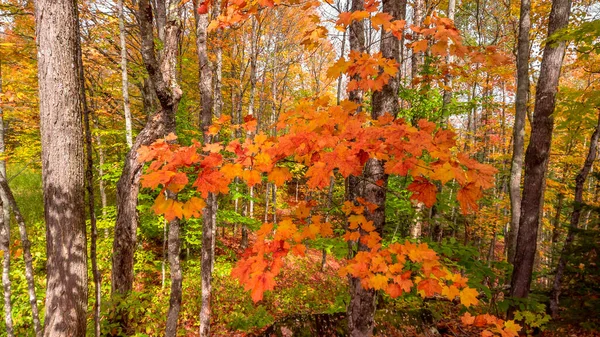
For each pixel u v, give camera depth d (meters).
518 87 6.61
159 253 10.04
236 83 12.48
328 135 1.59
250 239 13.27
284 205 16.66
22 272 5.07
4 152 7.61
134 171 5.23
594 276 5.48
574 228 5.42
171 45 4.36
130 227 5.30
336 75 1.89
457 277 1.82
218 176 1.55
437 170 1.41
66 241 2.75
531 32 9.51
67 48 2.67
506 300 4.21
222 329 6.31
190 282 8.02
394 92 2.47
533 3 8.98
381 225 2.59
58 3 2.60
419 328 4.67
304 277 10.35
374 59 1.80
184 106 8.91
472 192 1.41
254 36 10.96
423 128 1.65
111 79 9.16
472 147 13.41
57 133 2.68
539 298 4.97
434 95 5.80
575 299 5.36
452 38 1.60
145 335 4.97
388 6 2.40
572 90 4.59
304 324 4.70
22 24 6.67
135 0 7.85
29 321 4.56
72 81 2.73
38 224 8.23
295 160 1.70
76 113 2.79
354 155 1.52
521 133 6.55
